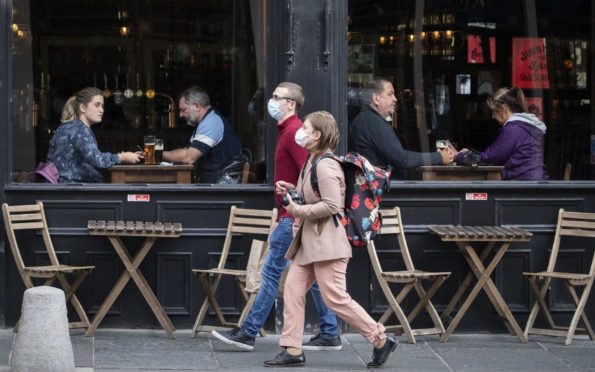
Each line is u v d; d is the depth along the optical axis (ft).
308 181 36.81
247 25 44.32
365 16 44.68
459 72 45.91
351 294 44.37
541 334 44.04
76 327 42.86
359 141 45.01
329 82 43.57
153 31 44.57
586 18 46.88
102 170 44.32
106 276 43.91
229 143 44.57
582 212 45.29
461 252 44.62
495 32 46.32
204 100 44.68
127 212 43.83
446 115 45.78
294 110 39.06
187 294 44.04
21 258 42.83
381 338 38.14
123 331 43.78
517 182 45.47
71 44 44.19
